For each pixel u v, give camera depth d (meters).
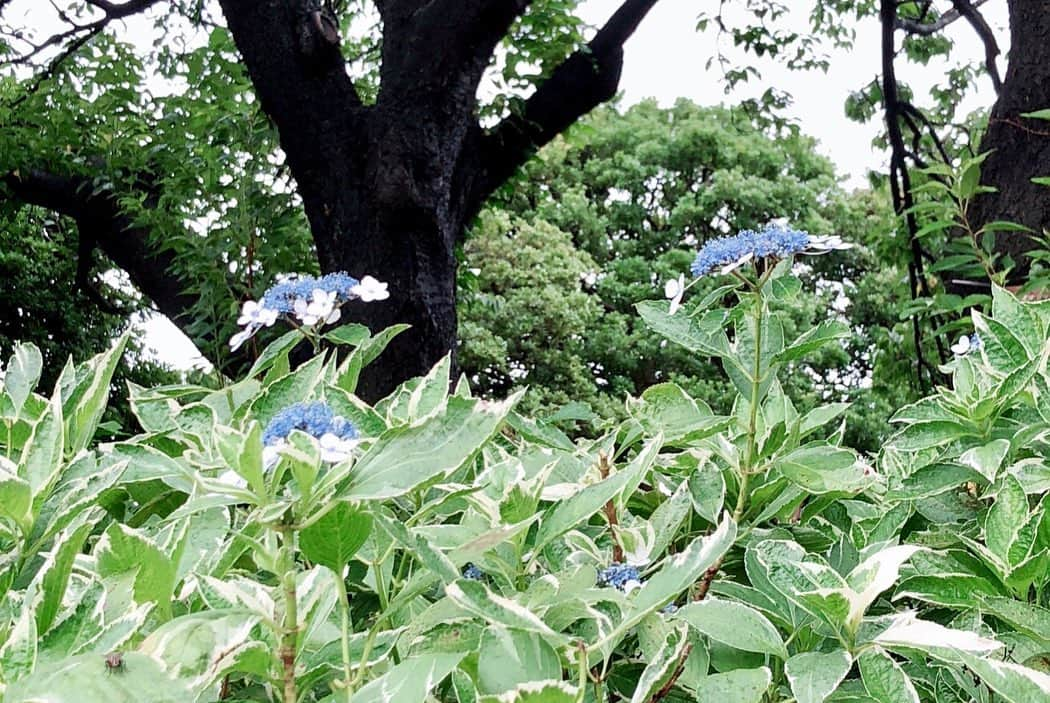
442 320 4.64
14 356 1.50
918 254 4.59
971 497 1.50
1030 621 1.02
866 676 0.96
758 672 0.95
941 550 1.27
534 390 14.88
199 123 5.22
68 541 0.91
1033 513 1.10
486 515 1.16
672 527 1.27
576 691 0.75
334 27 4.78
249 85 5.38
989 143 3.99
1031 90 3.84
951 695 1.10
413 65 4.61
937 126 5.70
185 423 1.20
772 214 17.83
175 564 0.96
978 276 3.80
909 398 5.26
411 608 1.13
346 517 0.85
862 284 17.67
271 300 1.57
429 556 0.96
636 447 1.87
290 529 0.84
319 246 4.86
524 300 15.65
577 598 0.97
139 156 5.72
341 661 1.00
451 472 0.83
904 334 4.97
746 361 1.44
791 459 1.37
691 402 1.49
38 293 10.85
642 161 18.80
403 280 4.51
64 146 6.62
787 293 1.43
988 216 3.92
